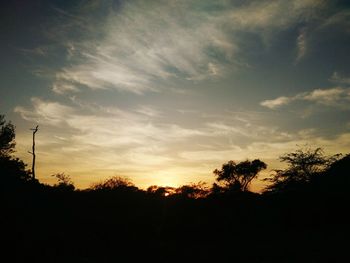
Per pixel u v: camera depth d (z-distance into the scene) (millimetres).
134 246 29641
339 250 23297
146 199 47844
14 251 20750
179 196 49719
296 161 45594
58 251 22922
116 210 44562
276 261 22344
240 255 25844
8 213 28812
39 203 37375
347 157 44188
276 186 46625
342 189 39688
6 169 42469
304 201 41781
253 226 41844
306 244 27719
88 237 29000
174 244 32250
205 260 24969
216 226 40969
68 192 46781
